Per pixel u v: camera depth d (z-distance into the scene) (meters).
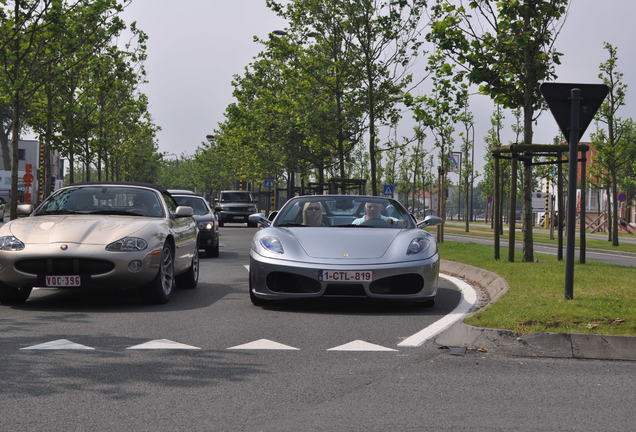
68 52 20.80
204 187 89.31
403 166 63.06
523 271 11.57
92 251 8.35
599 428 4.00
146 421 4.07
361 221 9.50
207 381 5.04
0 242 8.50
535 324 6.49
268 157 38.28
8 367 5.39
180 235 9.98
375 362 5.72
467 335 6.51
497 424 4.05
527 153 13.66
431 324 7.56
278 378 5.14
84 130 28.52
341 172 28.62
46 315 8.04
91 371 5.29
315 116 28.03
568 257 8.19
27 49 19.39
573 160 8.12
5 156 69.19
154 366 5.48
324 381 5.06
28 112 26.92
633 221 57.38
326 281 8.22
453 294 10.22
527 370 5.47
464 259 14.61
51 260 8.34
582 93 8.03
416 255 8.48
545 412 4.31
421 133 25.27
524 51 13.44
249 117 33.66
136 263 8.48
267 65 32.16
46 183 28.94
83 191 9.95
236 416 4.18
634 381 5.13
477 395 4.71
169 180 109.75
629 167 43.25
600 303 7.68
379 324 7.57
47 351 5.99
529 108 13.70
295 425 4.02
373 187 22.70
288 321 7.73
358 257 8.36
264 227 9.98
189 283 10.84
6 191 62.16
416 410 4.34
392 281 8.37
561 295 8.51
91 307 8.74
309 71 27.02
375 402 4.51
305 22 25.80
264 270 8.48
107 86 25.95
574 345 6.07
